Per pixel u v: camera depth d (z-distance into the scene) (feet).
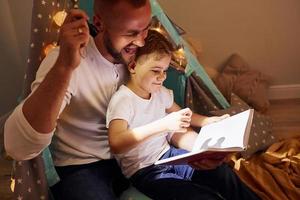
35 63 3.72
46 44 3.79
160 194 3.69
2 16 7.35
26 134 2.89
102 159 3.96
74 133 3.85
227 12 7.64
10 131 2.94
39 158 3.59
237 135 3.54
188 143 4.10
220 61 8.03
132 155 3.86
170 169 3.95
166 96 4.17
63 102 3.21
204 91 5.43
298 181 4.95
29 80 3.71
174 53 4.59
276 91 8.08
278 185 4.84
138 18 3.40
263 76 7.70
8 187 5.79
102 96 3.83
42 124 2.86
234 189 3.88
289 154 5.33
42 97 2.80
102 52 3.72
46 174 3.72
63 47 2.77
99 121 3.90
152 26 4.53
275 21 7.63
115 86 3.90
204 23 7.78
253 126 5.74
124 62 3.81
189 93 5.21
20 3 7.49
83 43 2.84
